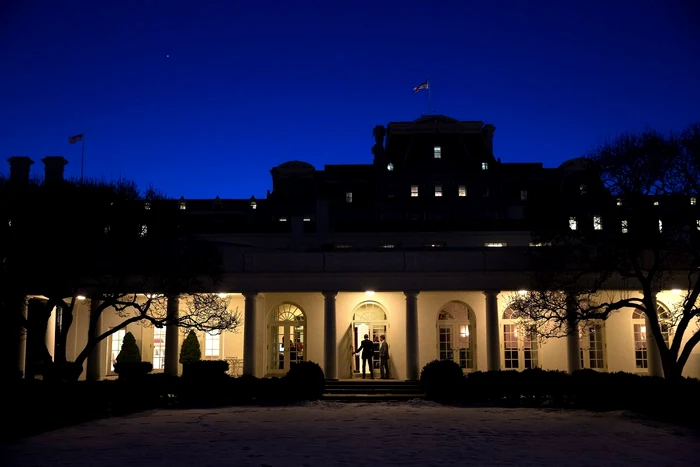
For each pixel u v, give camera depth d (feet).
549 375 92.43
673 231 95.09
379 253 112.37
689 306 93.86
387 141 271.69
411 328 110.32
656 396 73.51
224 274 110.93
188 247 105.40
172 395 91.40
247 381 91.91
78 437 58.80
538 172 268.62
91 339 97.60
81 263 96.12
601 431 62.03
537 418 72.33
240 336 121.60
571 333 99.55
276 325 120.26
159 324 99.91
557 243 102.78
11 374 99.71
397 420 70.44
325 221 151.23
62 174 152.66
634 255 96.89
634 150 94.99
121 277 100.17
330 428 64.08
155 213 108.58
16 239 93.20
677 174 94.12
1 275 93.76
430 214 259.60
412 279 111.45
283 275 111.55
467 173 263.70
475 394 90.02
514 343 118.11
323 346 117.19
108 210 100.48
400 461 46.55
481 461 46.60
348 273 111.45
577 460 47.16
